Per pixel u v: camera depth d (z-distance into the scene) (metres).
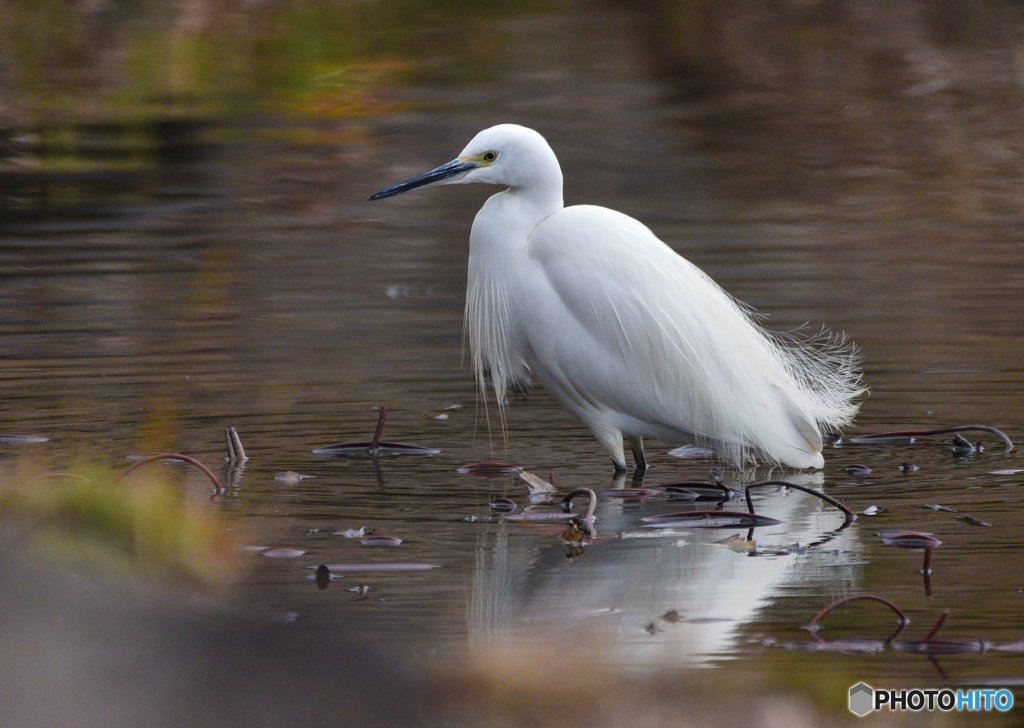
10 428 11.19
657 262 10.60
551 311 10.66
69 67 32.72
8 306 15.55
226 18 38.91
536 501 9.77
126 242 19.00
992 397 12.15
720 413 10.52
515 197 11.01
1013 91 30.12
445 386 12.82
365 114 28.53
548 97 30.02
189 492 9.76
